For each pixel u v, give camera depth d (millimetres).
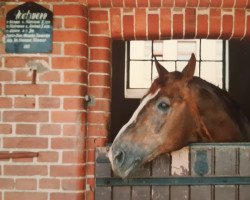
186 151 3043
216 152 3033
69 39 3061
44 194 2992
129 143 2871
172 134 2932
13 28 3066
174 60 5266
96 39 3168
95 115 3150
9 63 3057
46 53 3059
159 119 2920
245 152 3031
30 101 3037
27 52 3059
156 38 3225
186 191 3033
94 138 3135
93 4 3113
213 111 3162
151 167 3041
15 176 3004
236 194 3021
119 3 3104
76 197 2986
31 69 3051
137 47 5109
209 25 3146
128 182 3051
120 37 3205
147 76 5117
